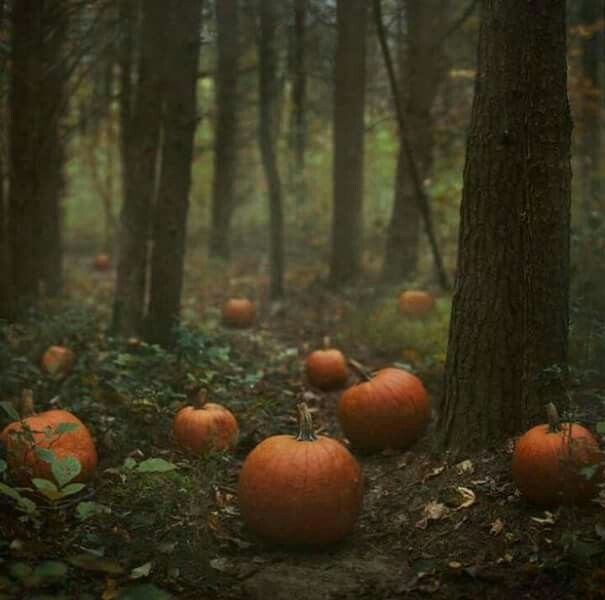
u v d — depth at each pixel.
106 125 18.39
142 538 4.14
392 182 20.78
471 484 4.75
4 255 7.34
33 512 3.87
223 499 4.83
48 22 7.68
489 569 3.92
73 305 10.22
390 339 9.01
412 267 12.46
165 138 7.77
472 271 5.09
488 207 4.98
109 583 3.66
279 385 7.68
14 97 8.48
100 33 8.28
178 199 7.82
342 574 4.05
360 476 4.47
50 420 4.61
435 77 12.37
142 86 8.53
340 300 11.88
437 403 6.71
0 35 6.68
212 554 4.15
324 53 12.95
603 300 6.38
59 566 3.33
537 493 4.32
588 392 5.12
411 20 12.07
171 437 5.63
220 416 5.48
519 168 4.91
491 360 5.04
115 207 24.72
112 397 6.20
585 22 11.20
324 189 20.30
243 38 12.27
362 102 12.91
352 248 13.20
